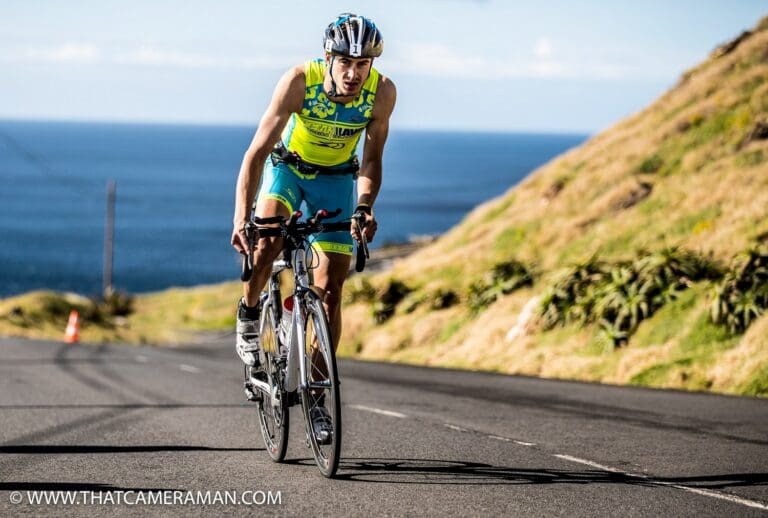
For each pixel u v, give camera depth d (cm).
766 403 1049
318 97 511
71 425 783
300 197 557
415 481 514
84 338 4016
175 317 5519
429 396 1145
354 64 496
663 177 2828
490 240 3108
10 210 19712
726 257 1867
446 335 2403
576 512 443
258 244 532
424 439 693
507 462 587
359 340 2702
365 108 521
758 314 1449
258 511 446
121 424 788
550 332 1919
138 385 1275
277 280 568
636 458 610
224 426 768
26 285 9931
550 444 675
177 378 1441
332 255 541
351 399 1071
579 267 2011
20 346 2616
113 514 441
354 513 440
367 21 495
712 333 1496
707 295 1619
